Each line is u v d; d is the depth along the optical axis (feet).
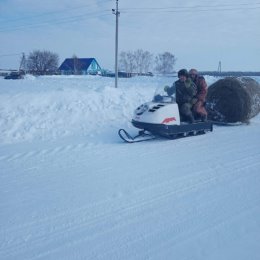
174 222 13.91
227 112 37.47
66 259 11.47
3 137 29.71
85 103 41.19
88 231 13.25
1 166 21.70
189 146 26.78
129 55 257.96
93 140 28.73
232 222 13.92
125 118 38.17
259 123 39.22
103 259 11.44
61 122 34.96
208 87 38.99
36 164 21.98
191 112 30.89
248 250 11.91
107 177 19.22
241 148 25.99
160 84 31.63
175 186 17.78
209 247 12.12
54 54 243.60
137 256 11.60
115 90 49.73
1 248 12.20
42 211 15.02
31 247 12.23
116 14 77.36
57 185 18.12
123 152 24.79
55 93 44.34
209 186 17.79
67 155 24.00
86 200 16.10
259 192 16.99
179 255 11.64
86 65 240.53
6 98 40.01
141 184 18.08
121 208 15.19
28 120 34.14
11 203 15.93
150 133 29.99
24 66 242.37
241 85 36.45
